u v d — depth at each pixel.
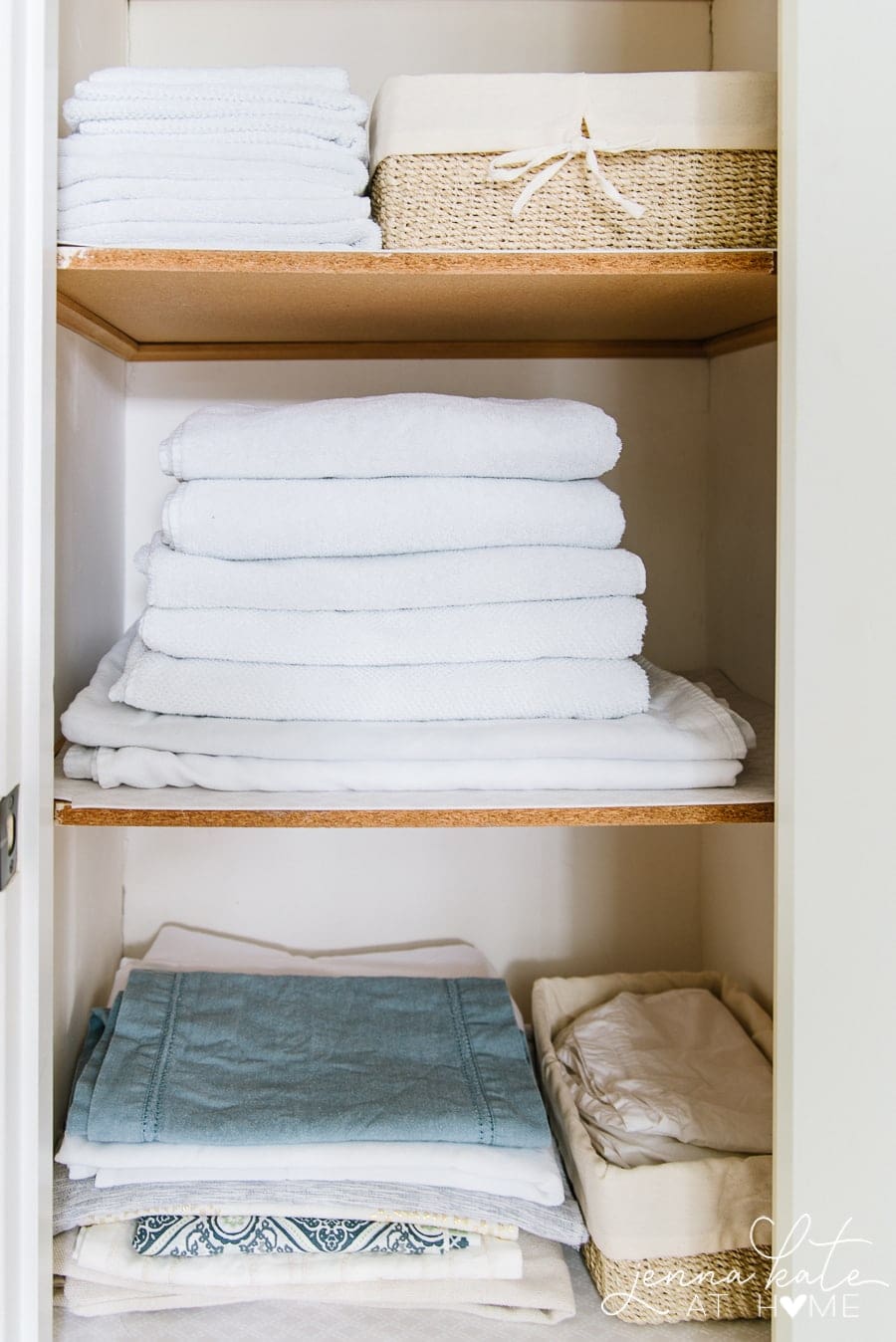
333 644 0.90
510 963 1.34
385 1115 0.94
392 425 0.90
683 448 1.30
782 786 0.76
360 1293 0.92
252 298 0.96
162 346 1.22
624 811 0.85
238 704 0.89
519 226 0.87
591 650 0.92
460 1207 0.93
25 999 0.69
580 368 1.28
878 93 0.69
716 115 0.86
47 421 0.69
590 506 0.93
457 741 0.87
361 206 0.85
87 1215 0.92
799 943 0.74
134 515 1.26
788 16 0.72
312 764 0.86
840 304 0.71
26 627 0.68
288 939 1.32
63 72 0.97
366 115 0.87
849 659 0.71
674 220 0.87
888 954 0.70
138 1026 1.06
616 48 1.25
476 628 0.91
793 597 0.74
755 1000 1.18
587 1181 0.93
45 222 0.67
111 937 1.25
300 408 0.93
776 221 0.87
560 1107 1.04
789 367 0.73
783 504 0.75
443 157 0.87
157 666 0.90
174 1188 0.93
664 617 1.32
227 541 0.90
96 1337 0.90
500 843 1.32
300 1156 0.92
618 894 1.34
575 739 0.87
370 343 1.22
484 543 0.92
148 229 0.83
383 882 1.32
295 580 0.90
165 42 1.22
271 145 0.85
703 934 1.35
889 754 0.69
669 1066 1.07
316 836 1.31
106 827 1.22
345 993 1.16
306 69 0.86
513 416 0.92
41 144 0.66
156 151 0.84
